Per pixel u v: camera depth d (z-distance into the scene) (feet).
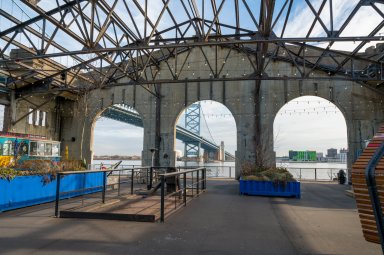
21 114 87.81
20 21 50.80
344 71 80.23
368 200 13.80
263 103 86.43
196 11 56.24
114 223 26.14
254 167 57.26
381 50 70.08
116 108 126.82
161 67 93.97
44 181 38.29
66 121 100.32
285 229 24.80
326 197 47.47
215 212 32.09
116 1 43.75
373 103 80.64
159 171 69.26
